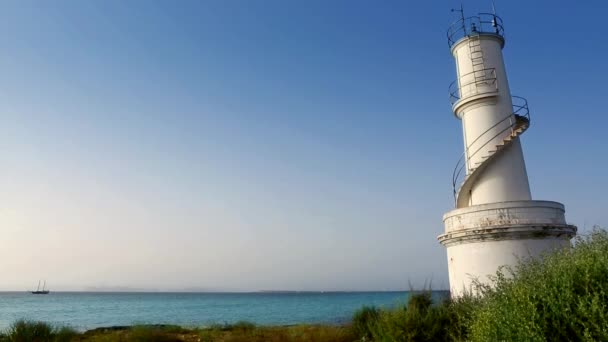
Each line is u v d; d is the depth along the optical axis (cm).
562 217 1764
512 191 1816
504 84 1959
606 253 707
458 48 2084
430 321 1182
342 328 2238
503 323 698
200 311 7231
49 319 5316
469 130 1952
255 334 2431
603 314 607
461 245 1745
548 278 730
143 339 2383
